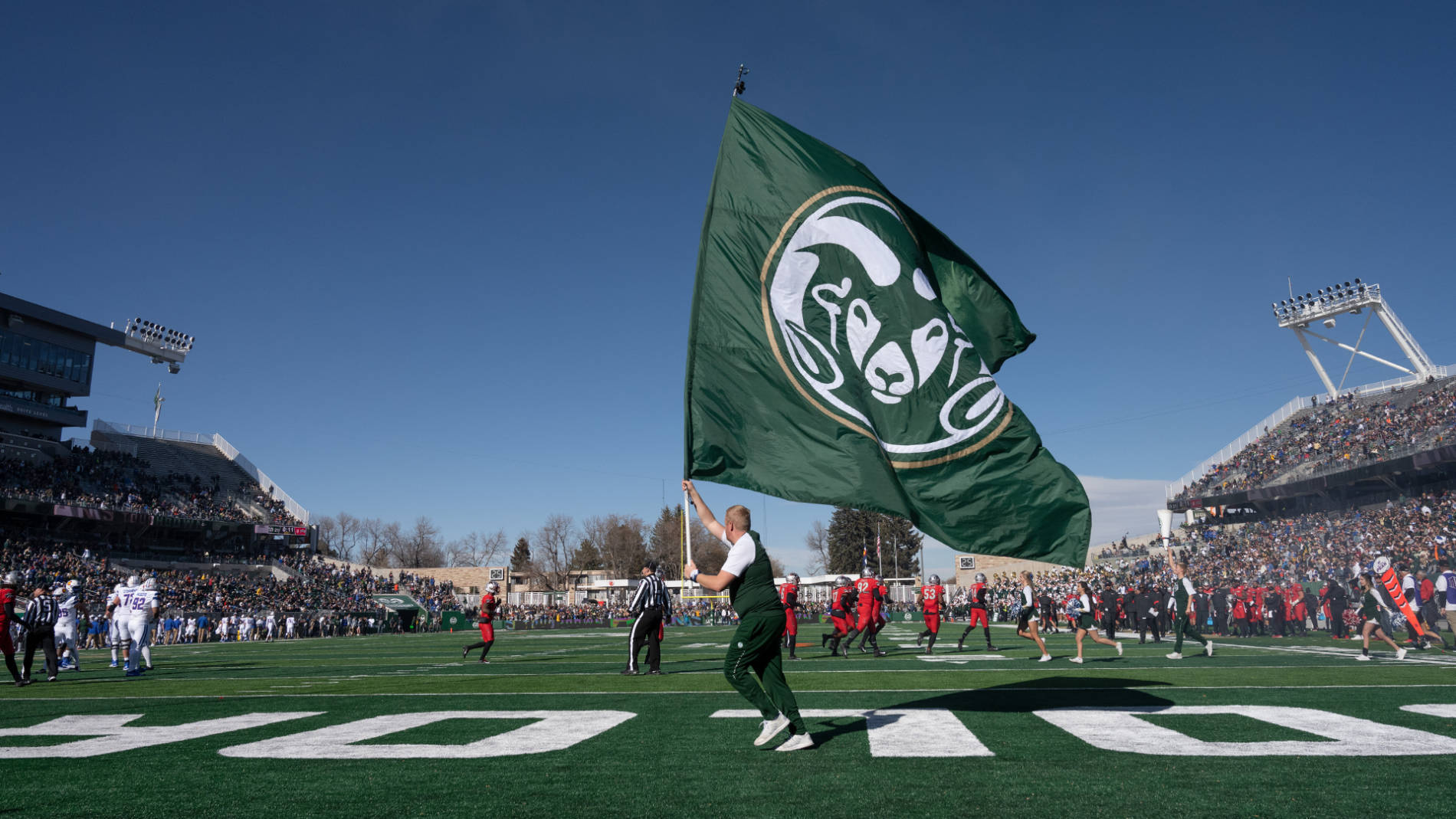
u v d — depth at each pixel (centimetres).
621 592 8406
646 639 1177
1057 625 3011
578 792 397
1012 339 808
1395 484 4238
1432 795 370
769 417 652
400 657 1861
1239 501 4984
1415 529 3622
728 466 632
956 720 612
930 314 708
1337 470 4347
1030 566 6394
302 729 621
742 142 738
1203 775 416
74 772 454
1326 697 738
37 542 4394
